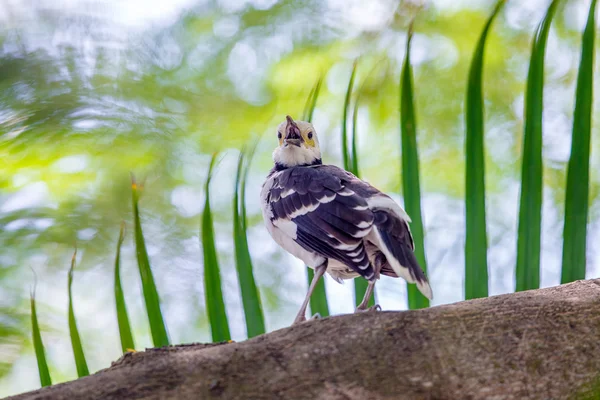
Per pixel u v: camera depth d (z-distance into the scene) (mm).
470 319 5906
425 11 15016
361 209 8117
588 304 6105
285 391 5387
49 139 13492
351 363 5559
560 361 5668
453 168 14844
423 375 5508
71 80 14352
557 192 14406
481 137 7051
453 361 5594
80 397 5422
